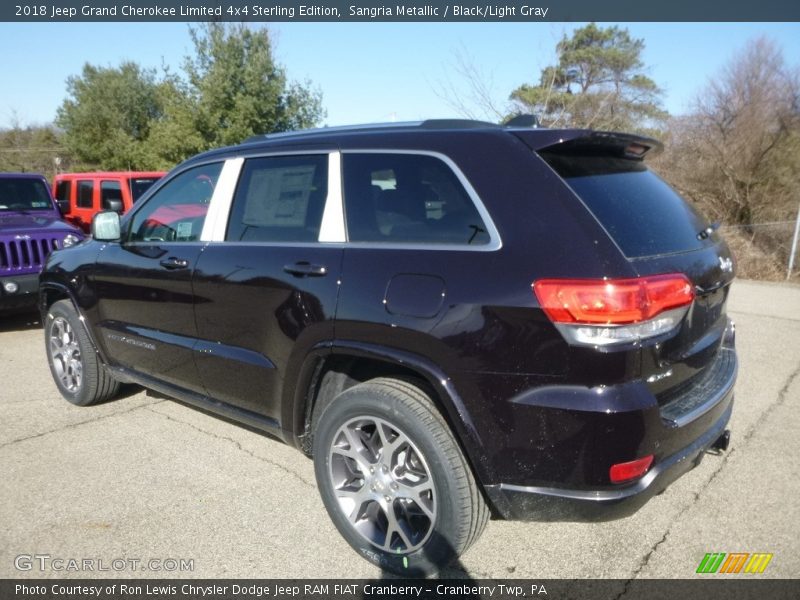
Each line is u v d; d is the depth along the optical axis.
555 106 15.02
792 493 3.39
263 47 19.12
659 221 2.68
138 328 4.06
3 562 2.88
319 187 3.11
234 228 3.46
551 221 2.40
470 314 2.44
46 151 36.25
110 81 33.19
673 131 16.08
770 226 11.78
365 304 2.71
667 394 2.50
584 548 2.95
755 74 15.02
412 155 2.83
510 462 2.42
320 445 2.93
